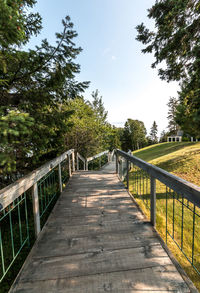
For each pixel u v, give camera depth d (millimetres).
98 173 4848
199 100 2180
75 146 7500
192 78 2600
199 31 3205
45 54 1954
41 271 1306
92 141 8328
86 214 2279
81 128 7512
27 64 1901
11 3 1327
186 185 1253
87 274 1268
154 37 3967
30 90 2070
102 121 12914
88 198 2857
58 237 1767
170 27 3502
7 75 1947
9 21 1173
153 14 3426
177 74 4000
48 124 1984
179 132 29984
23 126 1182
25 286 1181
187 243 2105
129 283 1177
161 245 1591
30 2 2484
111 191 3193
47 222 2088
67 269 1322
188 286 1134
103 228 1918
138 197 3426
